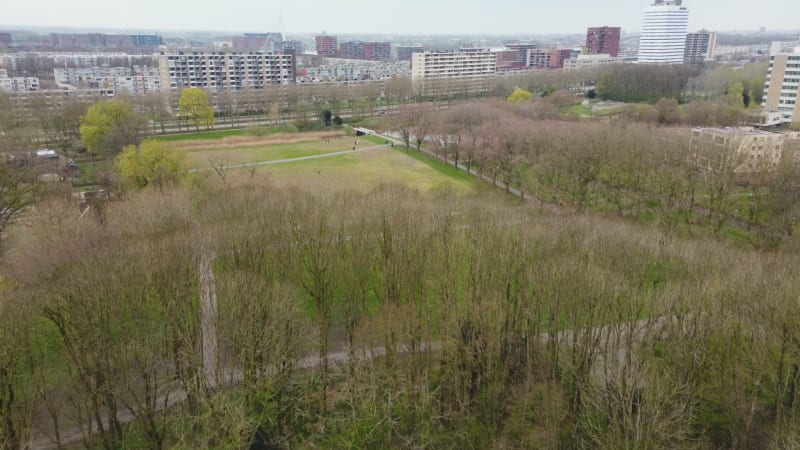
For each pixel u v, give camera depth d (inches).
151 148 6092.5
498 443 2819.9
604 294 2960.1
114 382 2723.9
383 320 3154.5
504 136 7854.3
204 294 3275.1
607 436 2546.8
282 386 3021.7
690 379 2807.6
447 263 3420.3
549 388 2984.7
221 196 4837.6
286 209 4183.1
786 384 2664.9
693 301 2925.7
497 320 3034.0
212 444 2667.3
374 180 7588.6
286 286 3339.1
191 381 2802.7
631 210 5792.3
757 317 2736.2
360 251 3678.6
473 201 4945.9
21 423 2593.5
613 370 2706.7
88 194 6466.5
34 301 2770.7
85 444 2677.2
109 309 2751.0
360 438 2851.9
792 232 5007.4
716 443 2760.8
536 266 3353.8
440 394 3129.9
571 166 6397.6
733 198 5920.3
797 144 7135.8
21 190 5757.9
